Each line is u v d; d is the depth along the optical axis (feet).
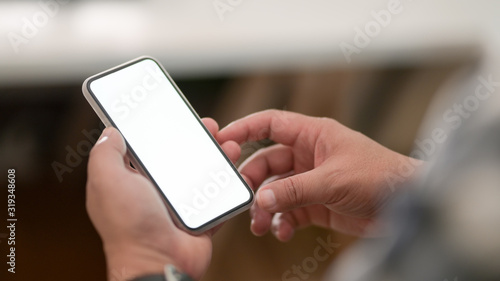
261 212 3.40
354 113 4.36
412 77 4.53
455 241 1.22
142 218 2.39
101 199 2.40
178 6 5.12
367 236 3.37
